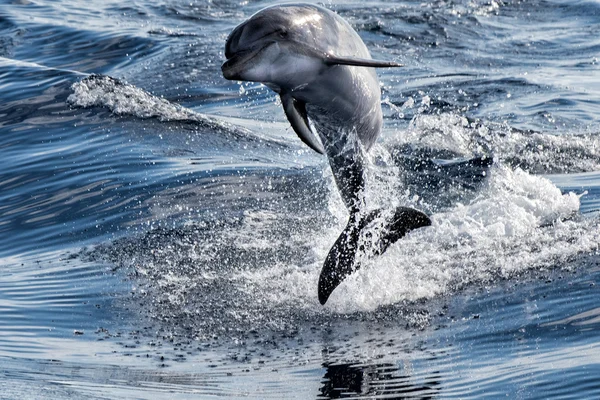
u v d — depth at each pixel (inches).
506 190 1457.9
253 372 896.3
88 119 1957.4
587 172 1658.5
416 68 2613.2
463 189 1549.0
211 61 2721.5
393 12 3179.1
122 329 1047.6
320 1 3346.5
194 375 894.4
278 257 1266.0
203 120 1979.6
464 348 914.1
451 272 1141.7
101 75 2180.1
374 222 1034.7
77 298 1155.9
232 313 1081.4
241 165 1694.1
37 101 2057.1
